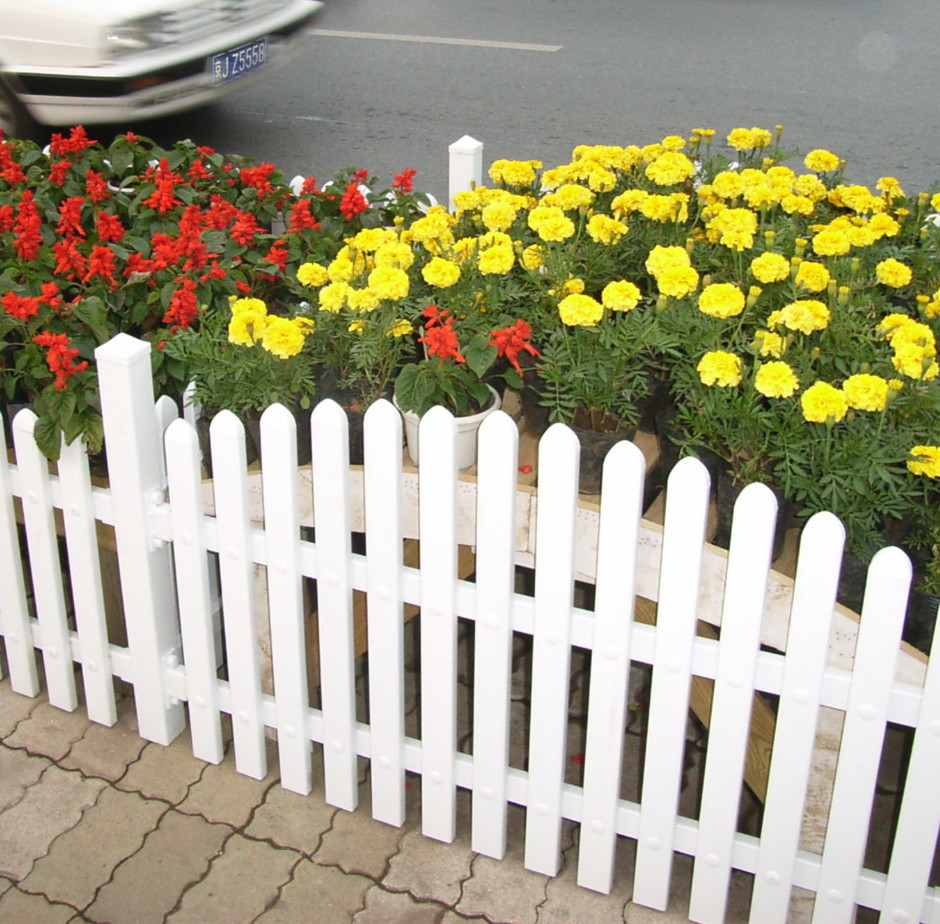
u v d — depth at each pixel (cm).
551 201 297
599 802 224
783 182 309
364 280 273
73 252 290
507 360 262
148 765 264
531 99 753
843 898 214
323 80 790
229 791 257
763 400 245
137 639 258
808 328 231
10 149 378
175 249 293
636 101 751
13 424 246
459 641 315
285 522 225
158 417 240
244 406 246
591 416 243
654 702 210
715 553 210
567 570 205
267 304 337
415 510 242
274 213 366
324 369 259
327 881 235
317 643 280
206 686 254
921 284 307
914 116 723
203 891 232
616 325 248
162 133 668
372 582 224
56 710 280
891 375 235
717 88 780
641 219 316
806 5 1030
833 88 782
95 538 252
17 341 288
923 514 225
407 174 370
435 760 236
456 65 834
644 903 231
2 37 566
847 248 272
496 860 241
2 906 228
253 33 627
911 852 204
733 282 284
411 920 227
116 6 563
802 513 224
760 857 216
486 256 255
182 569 243
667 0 1048
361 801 257
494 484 203
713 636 260
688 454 228
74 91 571
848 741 198
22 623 272
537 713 220
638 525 197
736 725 205
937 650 185
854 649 206
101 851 241
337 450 213
